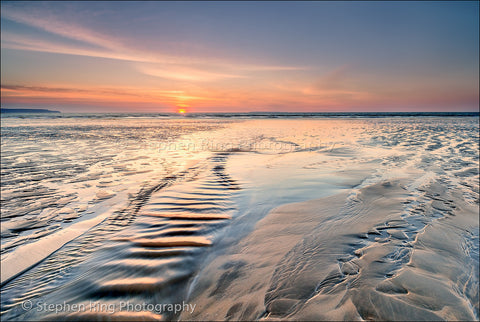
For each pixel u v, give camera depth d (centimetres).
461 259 209
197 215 304
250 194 382
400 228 265
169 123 2469
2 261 214
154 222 285
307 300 165
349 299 164
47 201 352
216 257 216
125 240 245
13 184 431
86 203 345
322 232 259
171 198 364
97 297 171
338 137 1163
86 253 224
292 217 298
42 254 223
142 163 609
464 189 393
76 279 189
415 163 587
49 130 1545
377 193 379
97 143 977
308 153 745
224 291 175
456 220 283
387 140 1027
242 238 249
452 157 651
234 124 2316
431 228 264
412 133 1308
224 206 334
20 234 261
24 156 690
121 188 411
